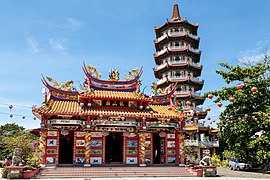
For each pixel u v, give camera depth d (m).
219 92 39.62
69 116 31.91
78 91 35.38
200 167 29.91
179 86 64.69
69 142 34.56
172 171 30.38
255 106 37.94
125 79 38.12
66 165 31.03
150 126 33.72
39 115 32.59
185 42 66.81
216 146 63.03
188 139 61.50
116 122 32.56
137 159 33.72
